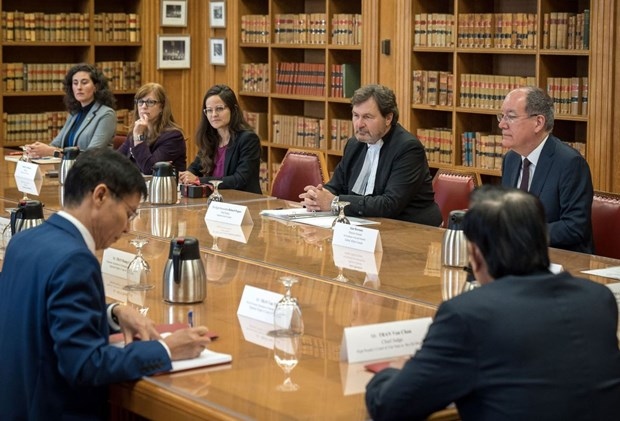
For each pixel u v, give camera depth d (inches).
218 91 251.1
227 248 168.4
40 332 100.4
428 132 323.0
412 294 135.6
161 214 206.5
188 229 187.6
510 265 86.5
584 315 85.4
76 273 99.3
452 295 135.0
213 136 256.5
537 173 186.9
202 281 129.5
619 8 270.8
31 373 101.3
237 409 89.7
